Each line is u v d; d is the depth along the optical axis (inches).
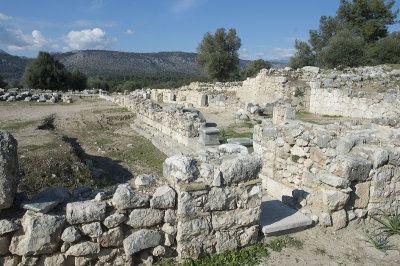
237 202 177.0
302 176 275.7
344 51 1212.5
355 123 522.9
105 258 154.9
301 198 228.2
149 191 168.7
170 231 166.1
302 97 911.7
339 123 534.3
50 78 1818.4
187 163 166.6
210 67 1619.1
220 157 192.5
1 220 138.6
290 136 285.0
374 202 224.5
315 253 187.0
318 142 259.8
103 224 153.1
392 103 738.2
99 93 1460.4
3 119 671.1
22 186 289.3
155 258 167.0
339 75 902.4
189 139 477.1
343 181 206.4
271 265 173.2
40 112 808.3
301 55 1665.8
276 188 300.2
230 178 171.6
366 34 1576.0
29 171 312.8
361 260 183.3
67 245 147.5
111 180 364.2
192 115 531.5
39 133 510.3
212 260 170.2
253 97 1040.8
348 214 217.9
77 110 877.2
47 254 145.2
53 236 143.4
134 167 422.6
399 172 229.0
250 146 379.2
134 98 879.1
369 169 218.1
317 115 852.0
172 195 163.6
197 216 167.5
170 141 525.7
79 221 147.5
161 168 422.0
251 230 184.1
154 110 653.3
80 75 2084.2
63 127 657.6
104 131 662.5
